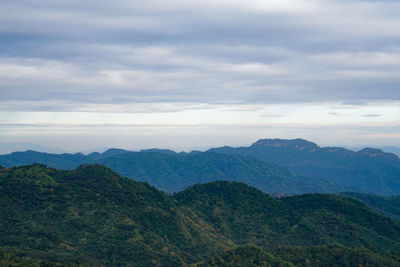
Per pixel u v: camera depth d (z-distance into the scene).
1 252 169.25
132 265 191.25
